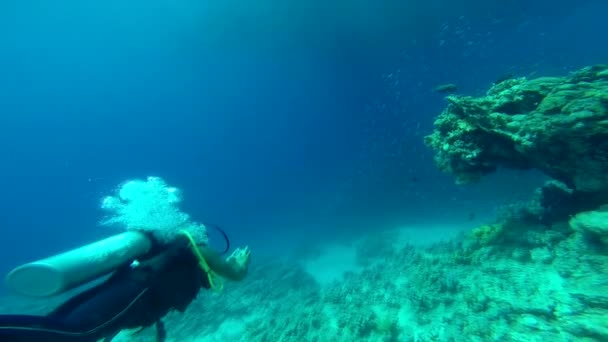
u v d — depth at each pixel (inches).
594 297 177.2
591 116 214.8
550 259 235.3
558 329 175.6
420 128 1338.6
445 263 328.8
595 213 215.2
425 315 264.4
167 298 84.7
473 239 330.6
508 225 312.2
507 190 714.8
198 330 451.8
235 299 537.6
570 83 269.9
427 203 911.0
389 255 608.4
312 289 532.1
